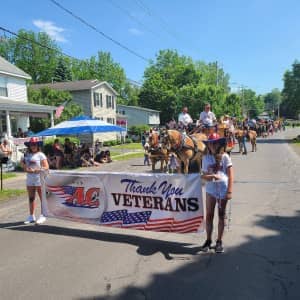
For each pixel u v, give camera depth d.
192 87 69.38
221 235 5.39
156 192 6.07
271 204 8.26
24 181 14.05
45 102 35.03
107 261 5.23
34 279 4.70
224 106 71.00
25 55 62.66
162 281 4.52
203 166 5.48
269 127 50.66
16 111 22.59
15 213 8.56
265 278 4.50
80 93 40.66
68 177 6.96
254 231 6.34
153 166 15.01
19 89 27.78
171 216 6.00
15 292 4.35
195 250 5.55
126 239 6.19
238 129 23.25
